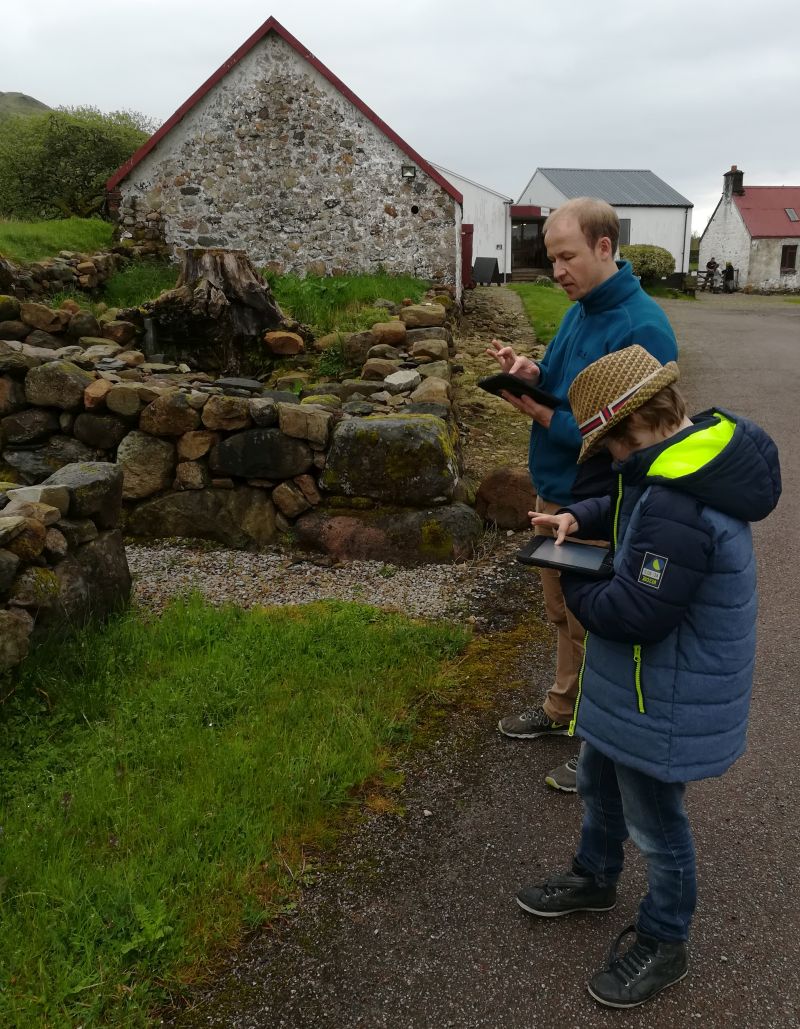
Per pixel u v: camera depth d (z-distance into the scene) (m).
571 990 2.05
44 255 11.59
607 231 2.47
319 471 5.09
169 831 2.48
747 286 35.12
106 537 3.97
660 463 1.69
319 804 2.67
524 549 2.00
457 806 2.77
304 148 12.80
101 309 9.88
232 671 3.45
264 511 5.13
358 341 8.38
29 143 21.12
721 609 1.74
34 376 5.43
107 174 21.02
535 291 18.66
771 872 2.44
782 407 8.56
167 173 12.86
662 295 27.72
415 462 4.91
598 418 1.78
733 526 1.71
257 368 8.68
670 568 1.66
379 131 12.73
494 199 27.17
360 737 3.03
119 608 4.01
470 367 9.74
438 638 3.85
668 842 1.92
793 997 2.01
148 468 5.25
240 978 2.08
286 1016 1.98
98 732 3.01
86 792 2.66
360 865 2.49
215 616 3.99
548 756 3.05
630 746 1.85
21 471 5.42
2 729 2.98
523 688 3.51
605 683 1.90
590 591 1.80
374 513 4.99
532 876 2.44
